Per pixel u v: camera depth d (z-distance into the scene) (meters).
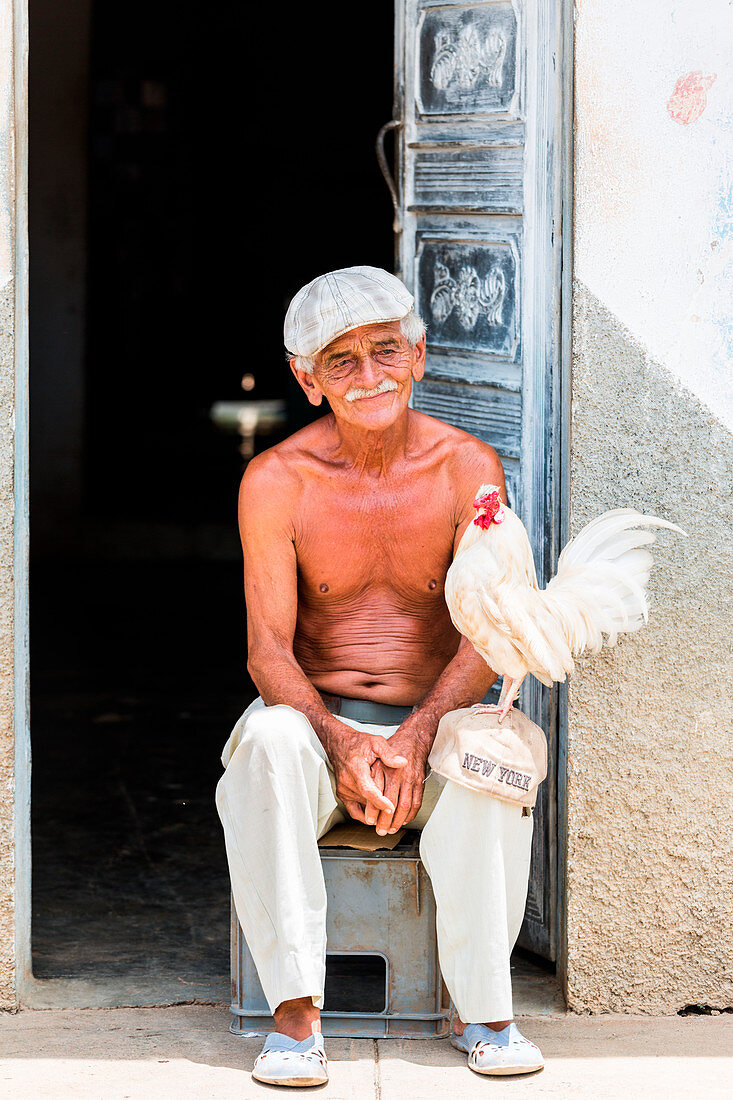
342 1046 2.71
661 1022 2.89
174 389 14.09
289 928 2.50
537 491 3.06
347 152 13.23
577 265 2.81
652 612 2.87
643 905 2.92
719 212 2.79
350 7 12.66
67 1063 2.64
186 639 7.03
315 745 2.59
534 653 2.47
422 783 2.61
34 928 3.38
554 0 2.90
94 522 10.27
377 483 2.82
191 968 3.14
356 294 2.62
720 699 2.88
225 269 13.97
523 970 3.17
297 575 2.91
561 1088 2.55
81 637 7.03
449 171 3.29
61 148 9.07
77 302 9.33
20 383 2.81
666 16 2.76
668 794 2.90
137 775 4.73
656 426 2.84
